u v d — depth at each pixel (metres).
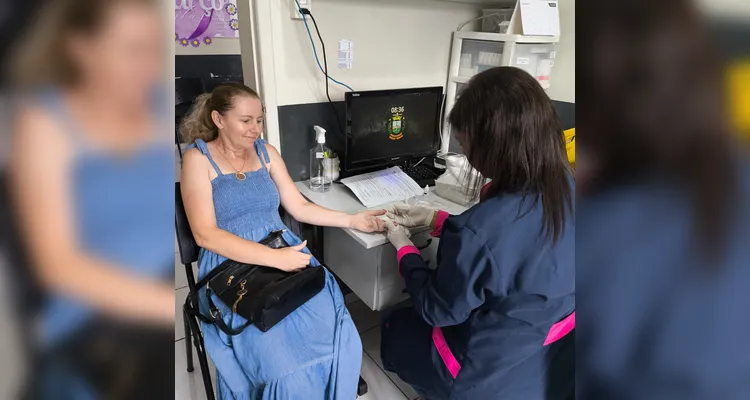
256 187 1.39
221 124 1.31
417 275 1.18
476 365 1.05
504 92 0.93
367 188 1.64
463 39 1.97
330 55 1.70
